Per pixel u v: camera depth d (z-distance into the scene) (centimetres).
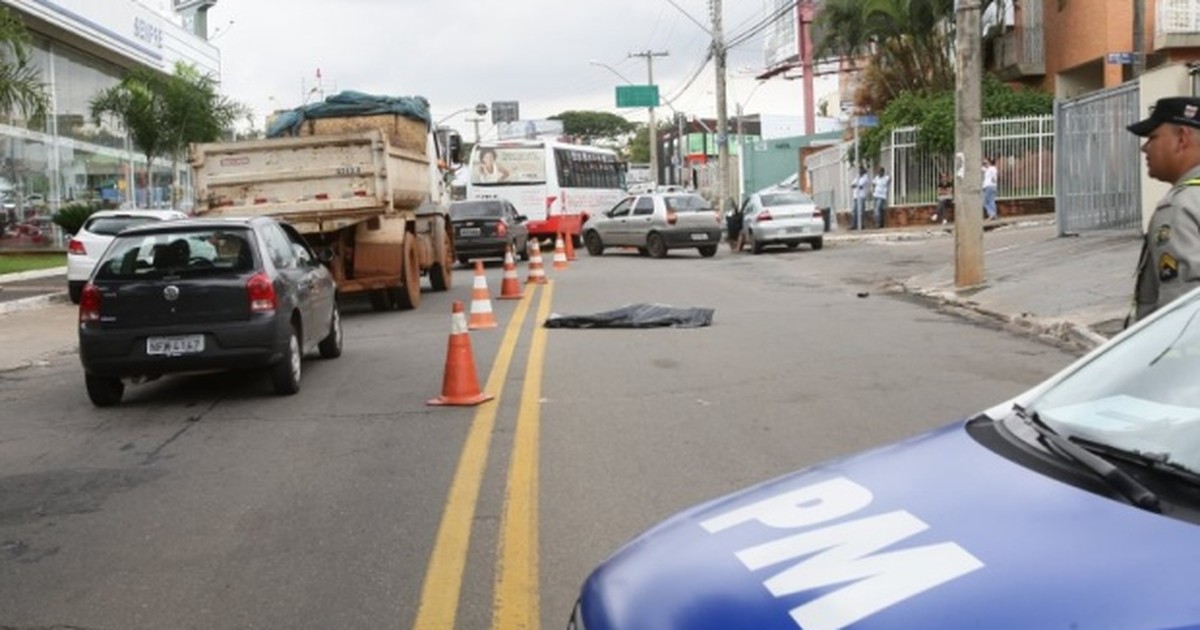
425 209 2095
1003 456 307
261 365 1021
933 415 884
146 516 680
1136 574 224
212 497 716
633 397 995
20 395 1147
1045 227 2767
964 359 1145
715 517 312
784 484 331
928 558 250
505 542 605
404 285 1780
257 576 567
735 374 1096
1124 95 1912
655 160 6438
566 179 3803
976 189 1711
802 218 2997
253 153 1622
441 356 1282
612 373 1121
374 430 895
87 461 829
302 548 609
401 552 596
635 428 870
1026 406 350
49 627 509
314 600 531
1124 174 1927
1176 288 445
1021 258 1911
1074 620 215
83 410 1040
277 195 1627
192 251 1021
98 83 3800
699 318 1502
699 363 1167
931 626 224
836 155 4134
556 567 565
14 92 2139
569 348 1300
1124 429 308
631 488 701
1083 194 2062
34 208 3300
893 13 3703
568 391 1032
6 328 1792
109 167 3844
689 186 7012
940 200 3403
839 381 1041
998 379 1029
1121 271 1562
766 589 254
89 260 2150
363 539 620
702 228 3036
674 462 761
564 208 3759
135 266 1015
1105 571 228
